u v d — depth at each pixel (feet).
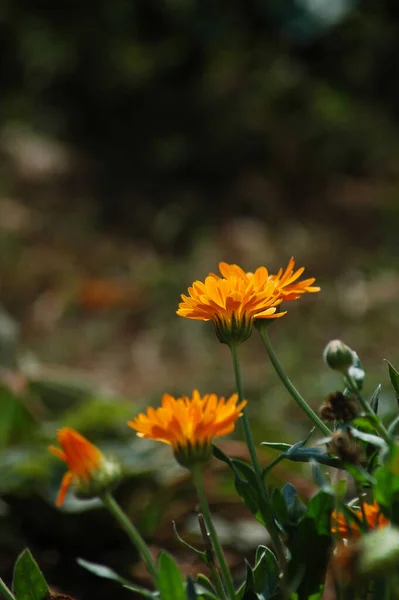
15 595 4.97
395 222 23.98
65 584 9.77
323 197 26.03
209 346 19.03
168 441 3.93
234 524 10.21
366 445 4.37
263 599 4.33
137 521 10.32
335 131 27.61
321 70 30.12
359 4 30.40
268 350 4.56
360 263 22.18
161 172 26.78
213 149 26.96
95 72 28.66
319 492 4.15
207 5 29.94
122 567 9.96
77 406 11.91
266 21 30.25
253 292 4.35
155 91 28.32
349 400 4.18
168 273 21.80
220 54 29.09
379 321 19.52
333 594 8.13
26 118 28.14
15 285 21.71
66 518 9.93
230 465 4.37
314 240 23.73
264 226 24.72
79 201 25.55
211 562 4.51
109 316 20.59
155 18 30.01
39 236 23.79
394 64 30.01
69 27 29.58
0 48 29.55
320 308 20.10
